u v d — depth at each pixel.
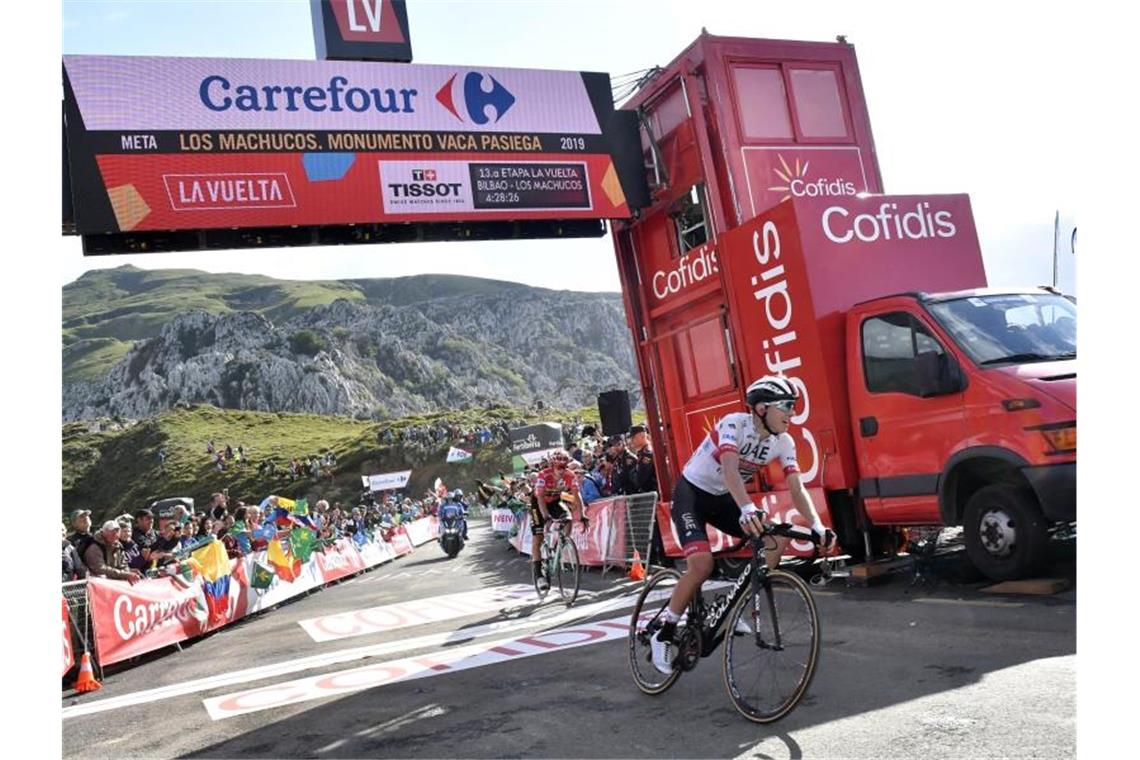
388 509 40.00
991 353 5.95
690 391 9.34
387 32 9.45
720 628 4.17
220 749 4.41
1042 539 5.55
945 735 3.21
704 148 8.63
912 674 4.09
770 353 7.50
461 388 181.62
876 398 6.61
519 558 16.88
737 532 4.41
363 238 9.50
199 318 180.88
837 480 6.85
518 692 4.84
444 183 9.39
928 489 6.20
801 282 7.05
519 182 9.63
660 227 9.91
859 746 3.23
